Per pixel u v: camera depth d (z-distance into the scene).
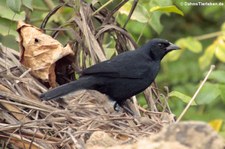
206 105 16.58
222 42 15.07
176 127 8.21
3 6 12.28
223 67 18.23
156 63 12.13
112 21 12.09
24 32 11.20
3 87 10.40
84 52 11.54
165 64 17.94
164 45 12.27
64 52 11.12
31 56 11.10
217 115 16.30
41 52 11.08
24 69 11.06
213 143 8.05
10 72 10.79
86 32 11.52
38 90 10.83
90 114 10.49
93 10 12.20
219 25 20.19
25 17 12.97
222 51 15.03
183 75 18.22
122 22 14.70
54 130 9.80
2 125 9.81
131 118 10.35
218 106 16.70
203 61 15.23
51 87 11.19
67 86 10.89
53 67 11.11
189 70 18.28
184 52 18.53
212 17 20.25
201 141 8.08
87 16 11.83
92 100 11.12
